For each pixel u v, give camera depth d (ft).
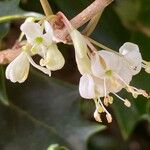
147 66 0.41
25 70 0.40
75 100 0.56
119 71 0.40
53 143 0.56
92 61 0.38
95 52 0.39
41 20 0.39
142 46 0.59
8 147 0.56
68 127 0.56
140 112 0.58
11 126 0.56
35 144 0.56
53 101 0.56
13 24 0.59
